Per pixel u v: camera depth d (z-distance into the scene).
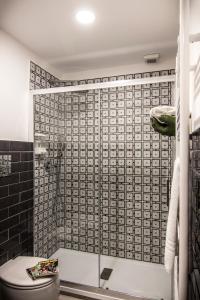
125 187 2.39
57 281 1.53
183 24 0.77
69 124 2.49
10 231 1.84
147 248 2.33
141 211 2.34
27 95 2.10
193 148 0.82
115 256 2.43
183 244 0.79
